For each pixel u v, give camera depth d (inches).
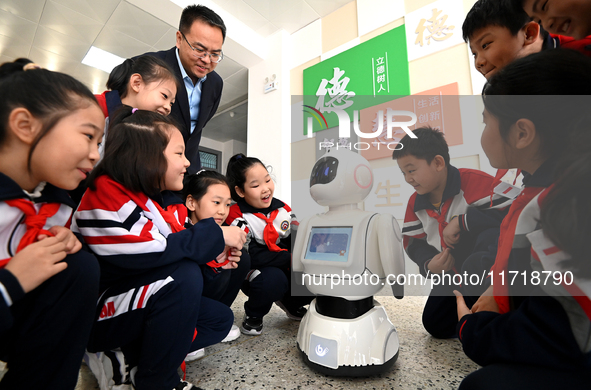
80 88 20.4
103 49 131.6
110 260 24.5
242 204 48.9
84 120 19.8
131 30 119.4
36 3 104.7
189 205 40.4
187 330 25.6
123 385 25.8
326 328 28.0
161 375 24.7
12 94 18.3
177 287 25.3
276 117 130.4
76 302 20.6
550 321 15.4
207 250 27.6
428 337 38.3
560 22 25.6
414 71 97.7
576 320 14.8
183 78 57.8
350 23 118.9
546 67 15.5
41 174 19.4
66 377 20.5
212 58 57.0
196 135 63.8
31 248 18.1
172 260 25.7
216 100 67.0
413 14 100.0
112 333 25.6
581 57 15.7
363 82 108.2
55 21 113.7
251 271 44.1
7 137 18.4
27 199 19.8
